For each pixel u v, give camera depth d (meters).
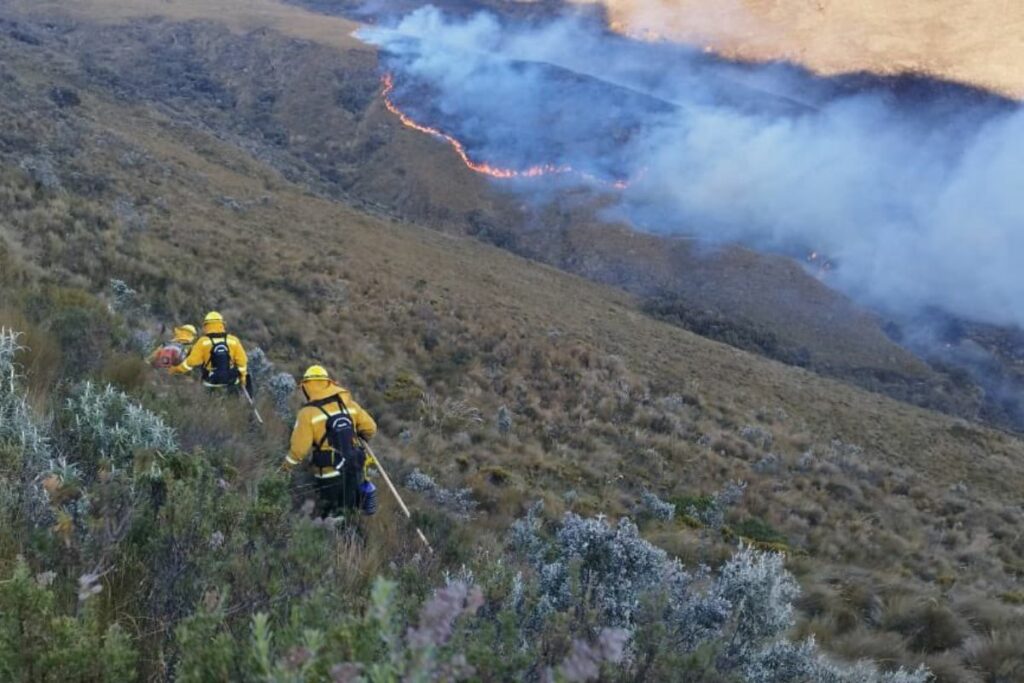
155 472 3.01
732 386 34.91
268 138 131.25
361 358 20.70
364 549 4.10
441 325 27.92
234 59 150.38
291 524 2.58
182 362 7.75
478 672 1.70
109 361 6.72
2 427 3.45
